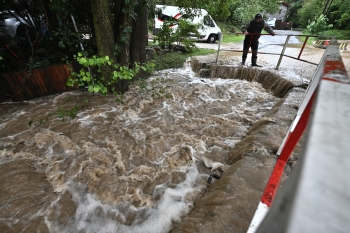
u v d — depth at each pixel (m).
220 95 5.87
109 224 2.31
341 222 0.18
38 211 2.41
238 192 2.01
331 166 0.26
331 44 1.38
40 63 4.96
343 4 15.74
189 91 6.02
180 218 2.33
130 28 5.07
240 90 6.12
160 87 5.98
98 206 2.50
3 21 5.24
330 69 0.66
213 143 3.69
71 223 2.31
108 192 2.65
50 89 5.12
